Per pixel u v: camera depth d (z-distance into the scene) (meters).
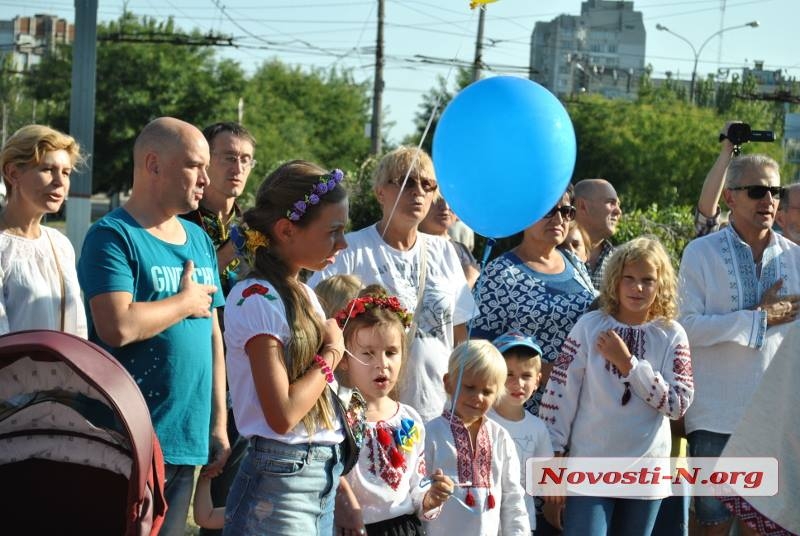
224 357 4.82
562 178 4.43
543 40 88.81
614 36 108.75
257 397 3.52
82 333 4.36
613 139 46.62
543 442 5.05
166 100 44.19
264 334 3.46
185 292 4.04
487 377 4.61
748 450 4.16
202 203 5.59
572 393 5.15
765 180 5.56
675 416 5.04
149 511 2.98
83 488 3.19
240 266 5.03
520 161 4.29
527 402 5.52
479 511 4.57
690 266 5.66
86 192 11.17
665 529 5.29
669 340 5.13
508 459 4.75
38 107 51.06
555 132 4.33
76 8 11.45
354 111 60.84
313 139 56.50
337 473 3.66
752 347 5.38
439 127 4.53
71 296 4.30
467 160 4.35
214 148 5.54
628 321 5.16
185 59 45.16
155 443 3.02
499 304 5.51
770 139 6.18
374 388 4.21
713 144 45.50
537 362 5.06
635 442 5.04
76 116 11.41
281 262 3.64
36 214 4.22
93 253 3.97
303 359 3.52
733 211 5.72
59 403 3.11
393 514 4.17
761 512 4.11
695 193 45.91
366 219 16.47
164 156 4.12
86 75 11.38
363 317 4.23
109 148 44.72
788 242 5.77
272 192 3.62
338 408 3.69
